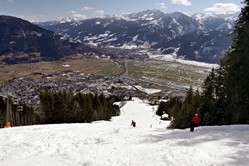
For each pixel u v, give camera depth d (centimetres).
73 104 7531
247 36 3425
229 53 3688
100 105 8888
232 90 3625
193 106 4972
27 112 8638
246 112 3591
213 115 4125
